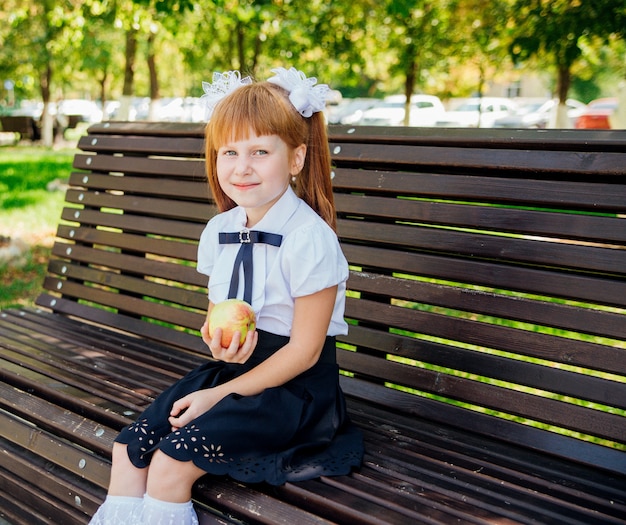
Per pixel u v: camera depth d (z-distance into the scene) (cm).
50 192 982
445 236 221
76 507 202
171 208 291
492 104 2255
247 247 204
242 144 194
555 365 379
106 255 311
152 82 1686
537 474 181
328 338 203
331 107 2205
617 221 192
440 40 1388
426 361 220
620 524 156
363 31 1279
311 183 211
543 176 208
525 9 738
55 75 2483
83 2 1023
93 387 227
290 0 1001
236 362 189
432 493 168
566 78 1172
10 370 243
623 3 621
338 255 199
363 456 186
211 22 1066
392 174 235
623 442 183
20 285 524
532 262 204
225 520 173
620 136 195
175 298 284
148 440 184
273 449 183
